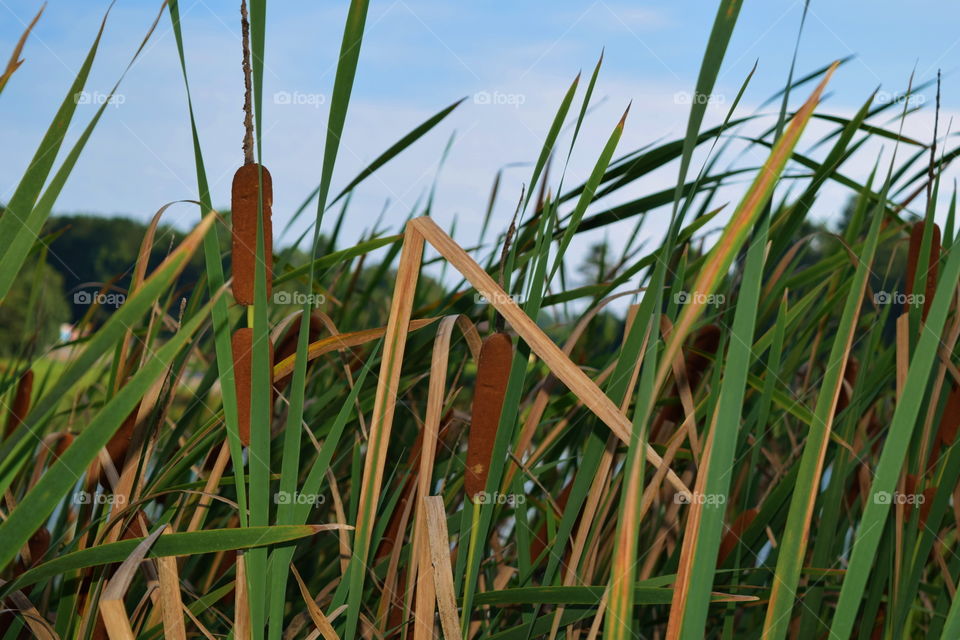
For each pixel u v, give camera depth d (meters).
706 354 1.50
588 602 1.33
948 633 1.26
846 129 1.49
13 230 1.25
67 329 1.80
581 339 2.04
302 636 1.56
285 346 1.40
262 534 1.26
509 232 1.34
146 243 1.37
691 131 1.21
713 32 1.21
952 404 1.47
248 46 1.28
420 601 1.34
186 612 1.37
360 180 1.56
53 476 1.19
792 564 1.29
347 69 1.24
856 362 1.67
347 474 1.75
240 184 1.28
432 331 1.75
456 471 1.57
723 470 1.25
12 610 1.33
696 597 1.25
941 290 1.25
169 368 1.38
